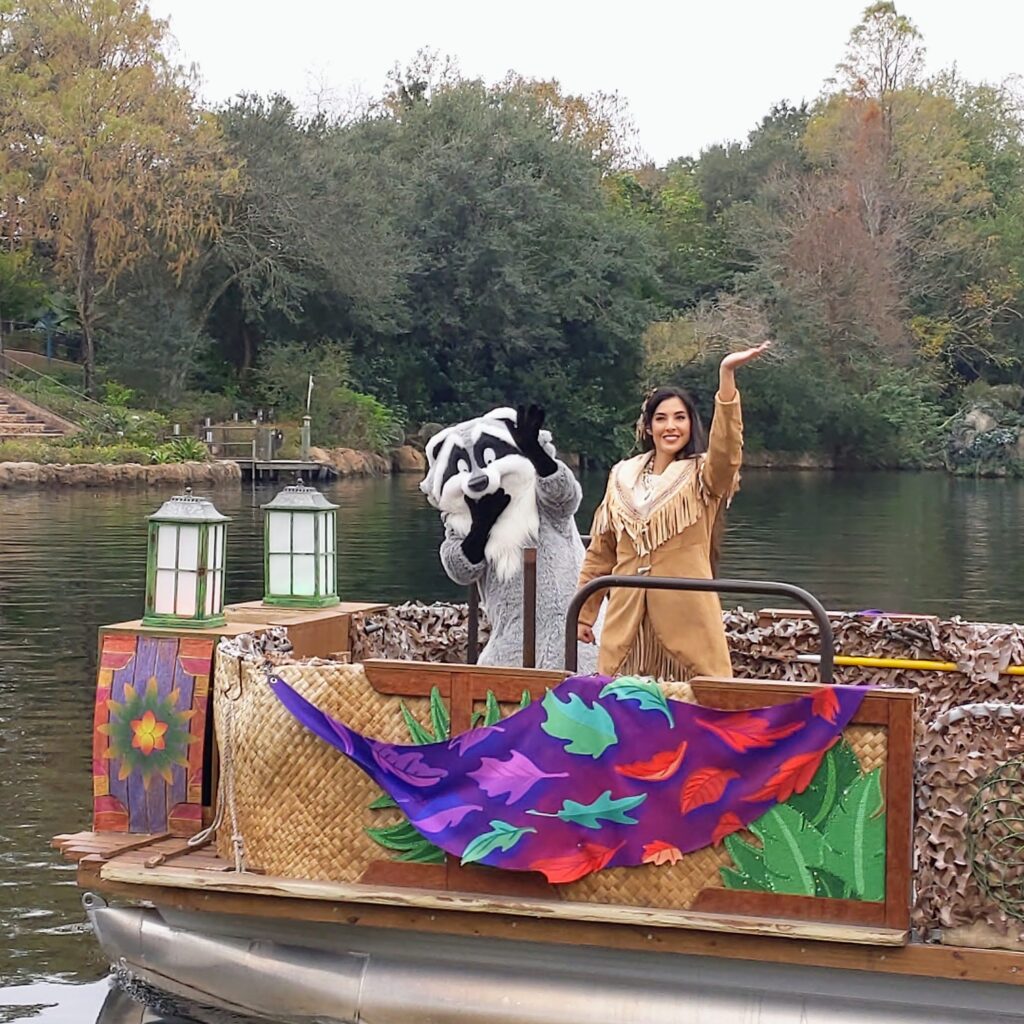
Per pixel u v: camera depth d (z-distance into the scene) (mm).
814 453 52625
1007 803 4301
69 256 41750
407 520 25234
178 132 42156
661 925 4449
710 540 5207
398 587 15570
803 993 4484
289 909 4836
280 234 44219
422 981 4805
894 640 6082
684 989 4574
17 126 41375
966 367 59344
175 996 5172
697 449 5281
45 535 21391
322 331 47344
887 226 56531
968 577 17312
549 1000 4652
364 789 4848
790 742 4434
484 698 4734
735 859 4496
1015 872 4289
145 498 29750
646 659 5129
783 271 53781
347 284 45312
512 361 50344
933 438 52156
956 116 65750
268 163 44062
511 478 5758
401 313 47719
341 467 40656
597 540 5348
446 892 4742
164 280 42938
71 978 5465
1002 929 4301
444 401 50062
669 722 4539
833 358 52969
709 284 57375
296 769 4898
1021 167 66562
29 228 42156
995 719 4324
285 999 4941
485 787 4691
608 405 51188
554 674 4672
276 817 4922
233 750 5020
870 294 53188
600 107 68188
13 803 7516
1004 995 4316
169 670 5363
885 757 4367
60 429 37312
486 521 5762
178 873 4934
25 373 41812
